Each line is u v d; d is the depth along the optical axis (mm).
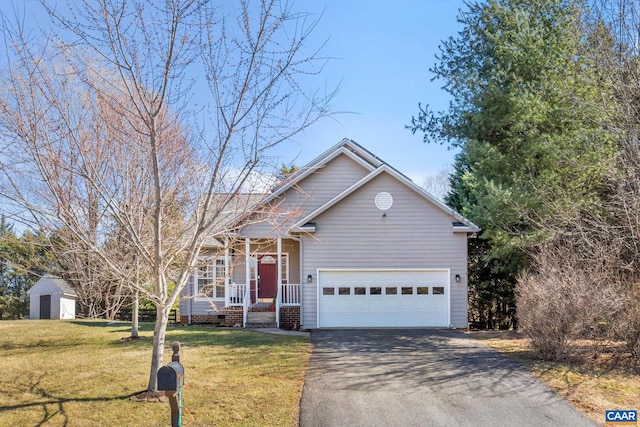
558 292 11422
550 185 16062
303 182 20531
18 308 35375
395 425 7555
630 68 13984
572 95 15297
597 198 14805
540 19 18141
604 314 10992
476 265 23953
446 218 17922
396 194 18016
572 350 11500
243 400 8453
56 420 7508
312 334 15930
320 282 17891
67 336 14539
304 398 8672
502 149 19078
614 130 13609
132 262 9820
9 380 9531
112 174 8609
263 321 18219
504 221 17078
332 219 17969
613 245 12062
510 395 8945
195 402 8312
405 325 17734
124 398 8414
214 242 16484
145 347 12695
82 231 7695
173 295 8367
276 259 21281
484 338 15164
